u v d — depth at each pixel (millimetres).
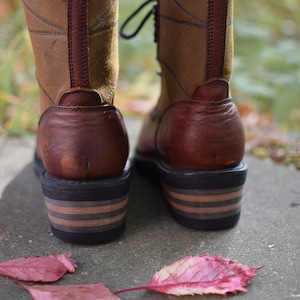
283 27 1579
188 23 657
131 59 1404
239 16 1485
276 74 1176
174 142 681
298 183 801
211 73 654
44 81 660
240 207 692
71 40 621
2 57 1094
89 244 661
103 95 644
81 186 639
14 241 667
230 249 658
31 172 821
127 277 616
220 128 662
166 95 714
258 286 606
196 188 670
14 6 1298
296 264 637
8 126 949
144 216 717
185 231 687
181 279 596
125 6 1334
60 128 639
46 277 606
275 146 942
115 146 648
